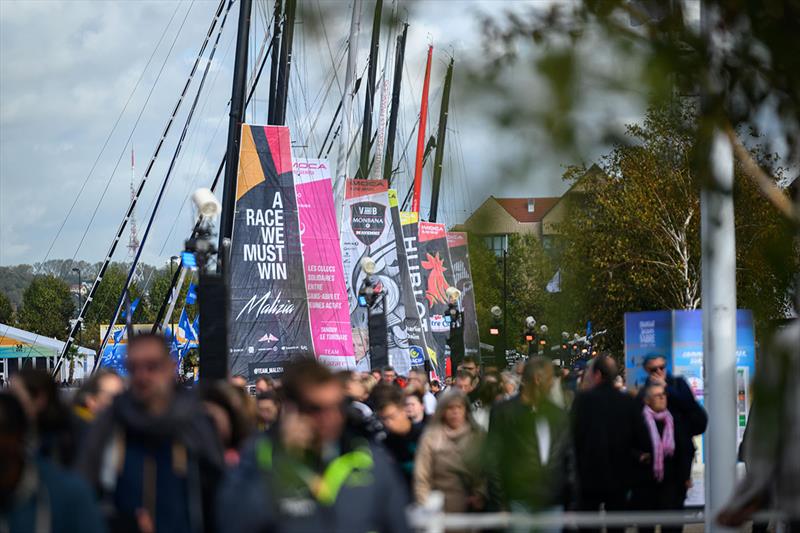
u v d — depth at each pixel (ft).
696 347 102.22
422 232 331.16
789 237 21.79
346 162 269.85
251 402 65.51
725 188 21.68
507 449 20.31
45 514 29.22
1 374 524.93
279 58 249.75
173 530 40.47
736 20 21.30
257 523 28.55
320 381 28.81
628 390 101.60
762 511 35.01
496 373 76.89
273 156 238.27
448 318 332.60
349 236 293.02
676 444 78.13
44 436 46.55
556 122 16.74
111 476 40.63
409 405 74.74
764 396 20.57
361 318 294.25
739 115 21.47
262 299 236.84
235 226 236.02
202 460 41.34
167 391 41.42
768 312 21.86
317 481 28.84
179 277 274.16
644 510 77.66
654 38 19.74
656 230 294.87
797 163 21.94
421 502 61.57
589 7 19.06
